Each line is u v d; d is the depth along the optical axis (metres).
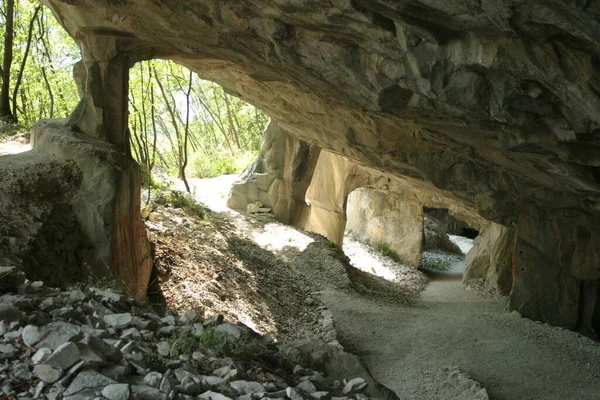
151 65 18.42
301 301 14.93
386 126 13.20
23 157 9.78
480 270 21.12
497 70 7.15
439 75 7.58
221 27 9.01
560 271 14.61
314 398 4.68
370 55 8.23
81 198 9.53
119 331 5.27
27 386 3.93
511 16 5.89
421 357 11.73
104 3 9.41
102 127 10.71
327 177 23.23
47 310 5.21
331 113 13.78
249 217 20.70
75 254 9.14
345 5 7.00
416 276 23.23
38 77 20.83
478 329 13.55
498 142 10.03
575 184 10.75
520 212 14.72
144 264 10.91
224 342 5.34
